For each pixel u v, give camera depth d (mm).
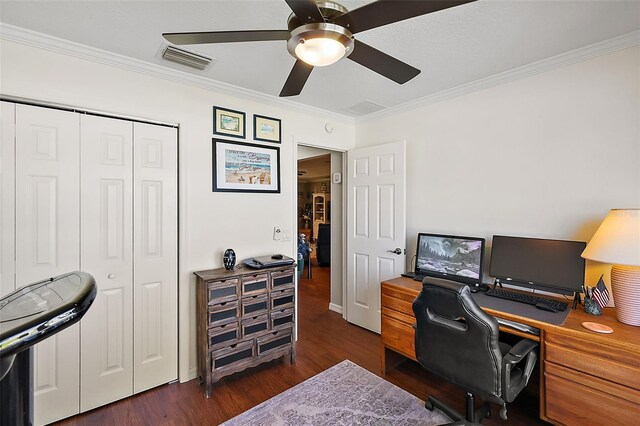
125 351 2115
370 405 2039
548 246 2039
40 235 1831
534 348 1650
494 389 1479
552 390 1603
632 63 1812
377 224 3182
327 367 2537
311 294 4664
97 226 2008
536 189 2203
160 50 1952
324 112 3199
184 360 2330
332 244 3990
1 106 1723
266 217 2820
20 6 1512
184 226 2340
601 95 1922
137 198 2156
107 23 1659
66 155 1906
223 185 2551
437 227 2816
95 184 2002
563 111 2076
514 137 2311
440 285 1585
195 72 2283
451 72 2293
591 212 1971
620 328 1544
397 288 2344
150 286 2217
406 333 2277
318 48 1272
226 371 2240
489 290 2223
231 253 2418
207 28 1699
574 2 1500
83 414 1955
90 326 1988
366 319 3309
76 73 1926
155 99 2223
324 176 9391
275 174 2889
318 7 1193
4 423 674
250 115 2723
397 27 1705
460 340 1563
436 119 2818
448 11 1562
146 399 2109
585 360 1495
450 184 2717
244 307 2332
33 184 1812
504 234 2371
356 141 3602
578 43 1885
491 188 2447
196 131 2412
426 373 2441
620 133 1858
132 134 2139
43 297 675
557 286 1953
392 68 1528
